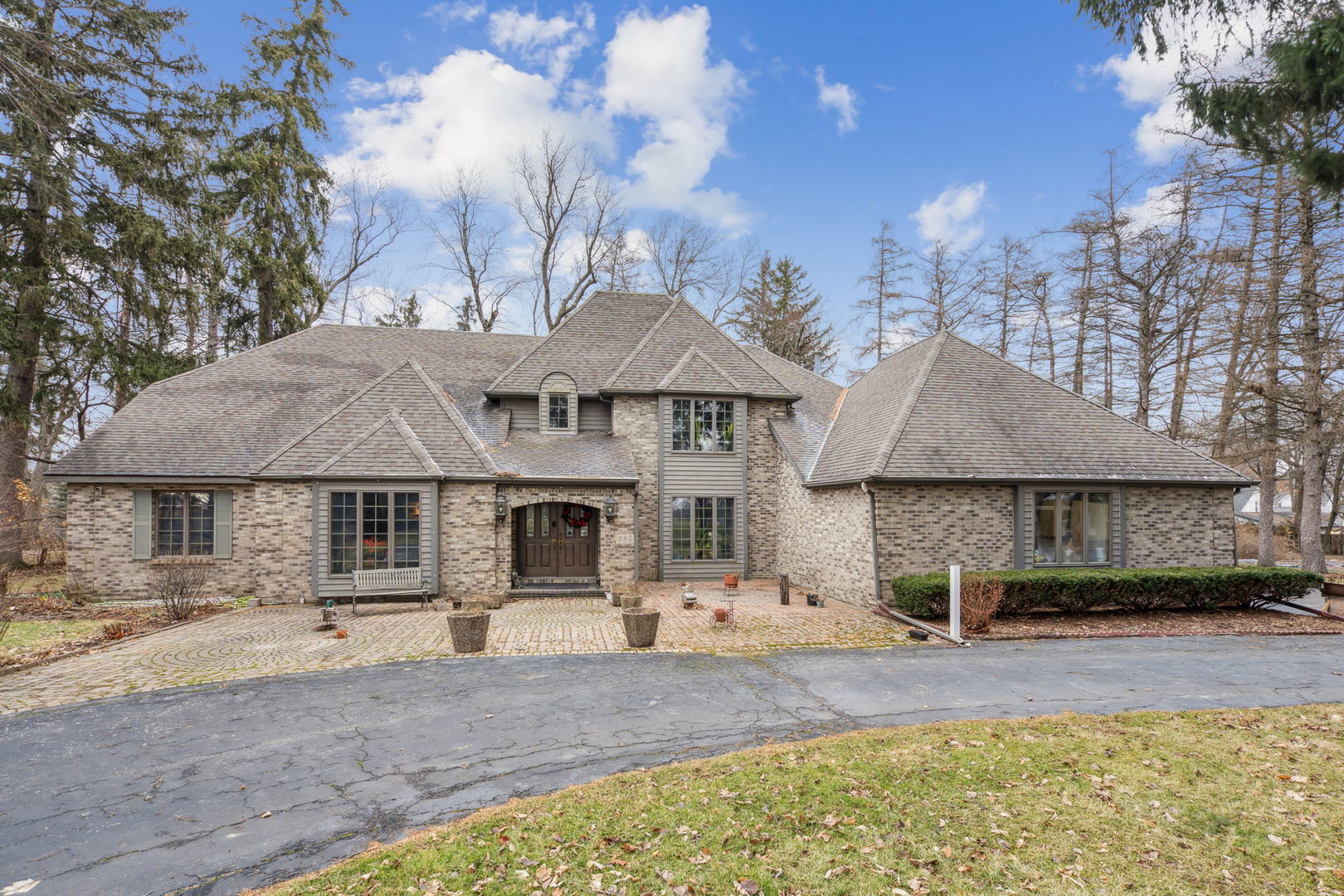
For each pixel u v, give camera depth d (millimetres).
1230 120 6574
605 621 13258
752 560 20188
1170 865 4230
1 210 17641
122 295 19531
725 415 20109
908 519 14664
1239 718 7129
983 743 6371
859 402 20203
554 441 18922
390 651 10625
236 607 14852
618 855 4383
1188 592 13922
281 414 18344
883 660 10117
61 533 23750
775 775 5602
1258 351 22266
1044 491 15172
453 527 15930
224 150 25062
